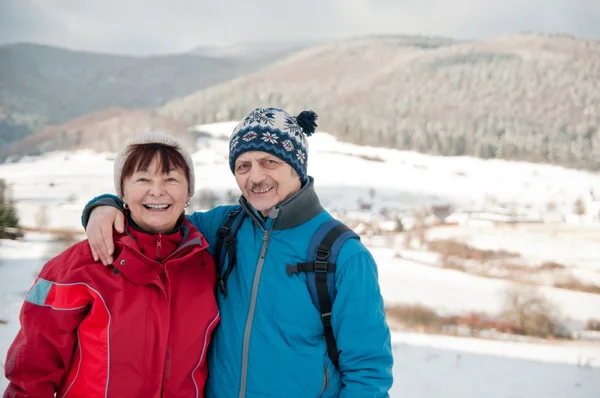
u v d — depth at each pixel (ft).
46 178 397.39
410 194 382.22
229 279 7.09
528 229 235.81
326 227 6.81
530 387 36.11
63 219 136.56
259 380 6.54
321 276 6.55
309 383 6.54
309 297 6.61
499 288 100.99
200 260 7.04
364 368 6.51
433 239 190.60
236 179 7.18
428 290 96.48
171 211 6.67
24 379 6.03
